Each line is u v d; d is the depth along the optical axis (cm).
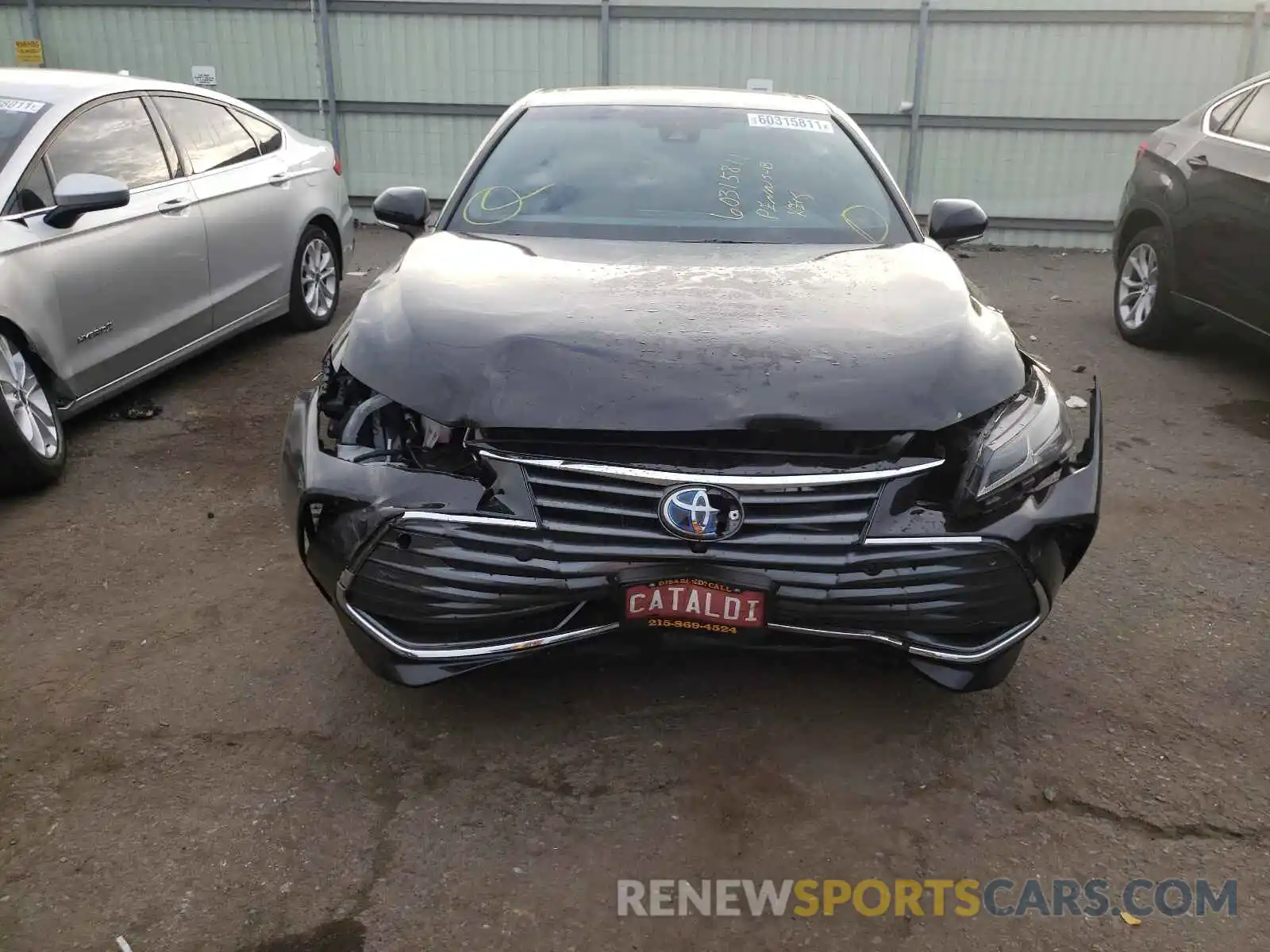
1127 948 211
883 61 1116
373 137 1178
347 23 1144
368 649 253
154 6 1156
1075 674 307
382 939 209
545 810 246
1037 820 246
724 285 289
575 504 236
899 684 298
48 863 227
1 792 249
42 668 300
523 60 1144
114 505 411
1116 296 705
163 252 500
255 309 594
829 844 238
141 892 220
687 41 1127
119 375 480
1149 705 293
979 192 1144
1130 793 256
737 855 234
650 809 247
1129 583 364
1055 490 251
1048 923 217
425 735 273
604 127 397
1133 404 568
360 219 1203
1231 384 606
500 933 211
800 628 238
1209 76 1086
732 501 230
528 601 237
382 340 264
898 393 241
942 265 321
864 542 235
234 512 407
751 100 425
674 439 235
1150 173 657
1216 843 240
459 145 1176
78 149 468
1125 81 1093
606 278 292
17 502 414
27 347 418
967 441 246
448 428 250
